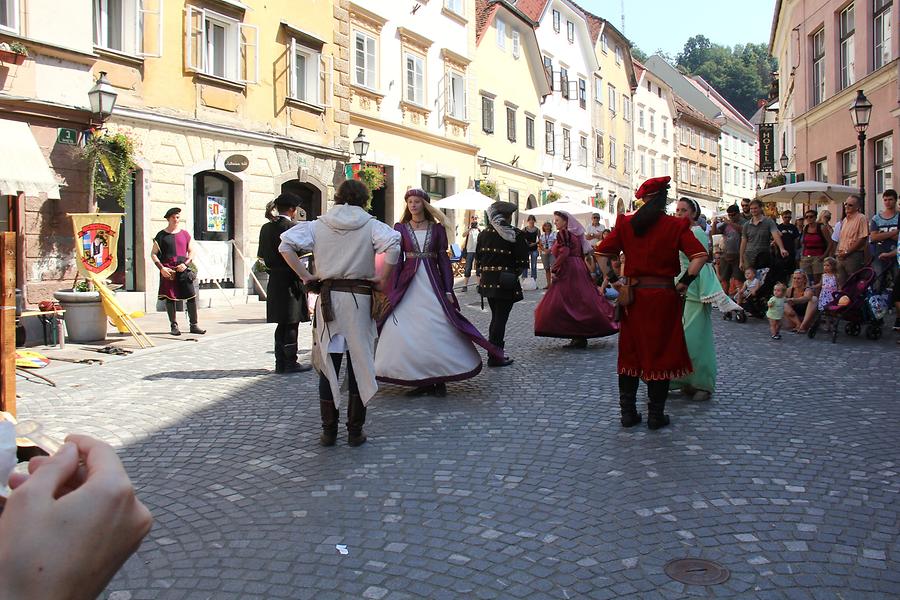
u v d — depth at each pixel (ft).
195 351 33.09
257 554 12.17
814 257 43.83
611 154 154.51
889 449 17.52
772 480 15.42
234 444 18.60
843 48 65.05
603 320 32.01
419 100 84.12
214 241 57.11
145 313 49.42
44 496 2.43
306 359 30.83
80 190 43.98
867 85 57.93
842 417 20.48
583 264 32.48
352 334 17.89
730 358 29.96
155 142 50.88
